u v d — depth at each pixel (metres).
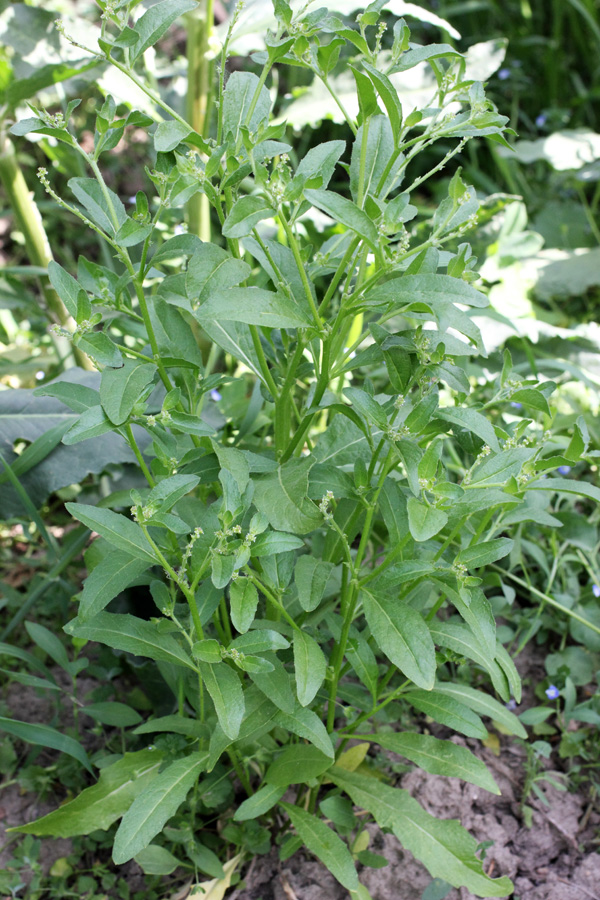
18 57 0.73
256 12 0.71
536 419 0.78
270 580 0.51
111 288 0.50
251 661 0.48
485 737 0.53
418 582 0.53
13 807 0.62
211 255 0.46
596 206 1.17
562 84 1.31
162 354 0.54
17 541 0.78
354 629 0.55
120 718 0.59
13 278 0.80
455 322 0.46
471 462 0.77
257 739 0.56
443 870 0.51
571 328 0.94
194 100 0.73
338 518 0.56
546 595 0.67
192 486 0.47
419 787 0.63
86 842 0.59
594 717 0.63
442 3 1.25
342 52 1.06
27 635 0.71
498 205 0.85
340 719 0.64
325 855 0.51
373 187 0.51
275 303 0.46
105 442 0.65
